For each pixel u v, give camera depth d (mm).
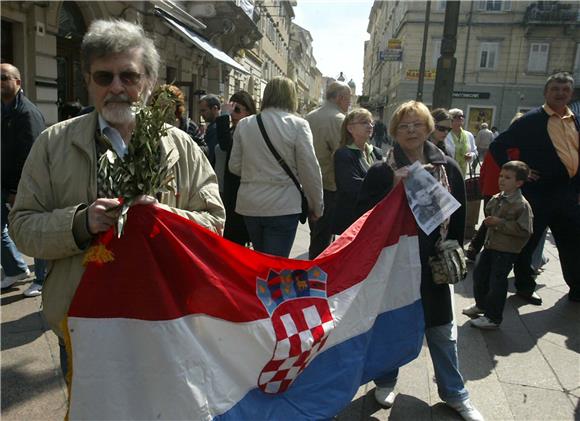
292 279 2207
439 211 2641
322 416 2266
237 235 4152
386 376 2965
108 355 1659
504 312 4508
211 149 4891
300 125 3494
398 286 2693
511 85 33594
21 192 1741
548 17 31875
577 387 3229
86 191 1734
